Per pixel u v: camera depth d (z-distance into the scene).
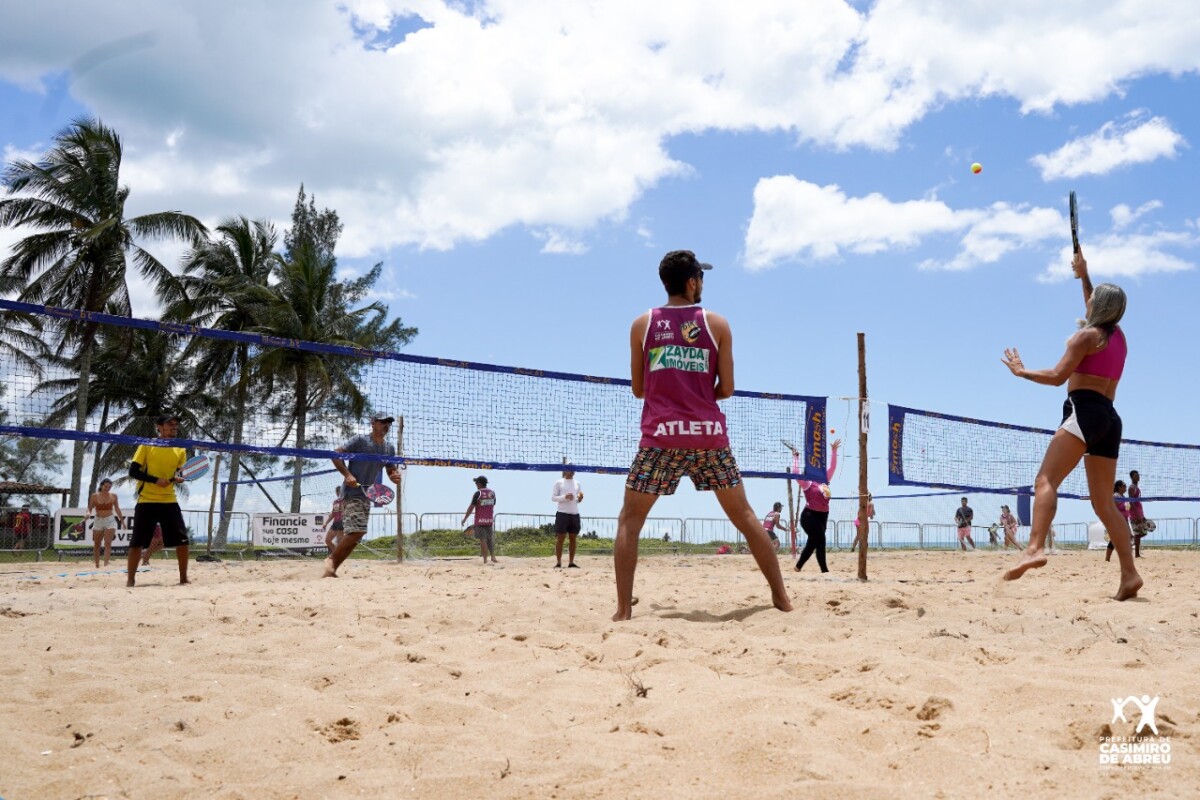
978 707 2.86
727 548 21.61
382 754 2.55
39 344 29.22
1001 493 10.33
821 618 4.63
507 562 15.95
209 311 32.84
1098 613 4.83
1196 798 2.12
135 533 8.25
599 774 2.35
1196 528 22.75
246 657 3.91
